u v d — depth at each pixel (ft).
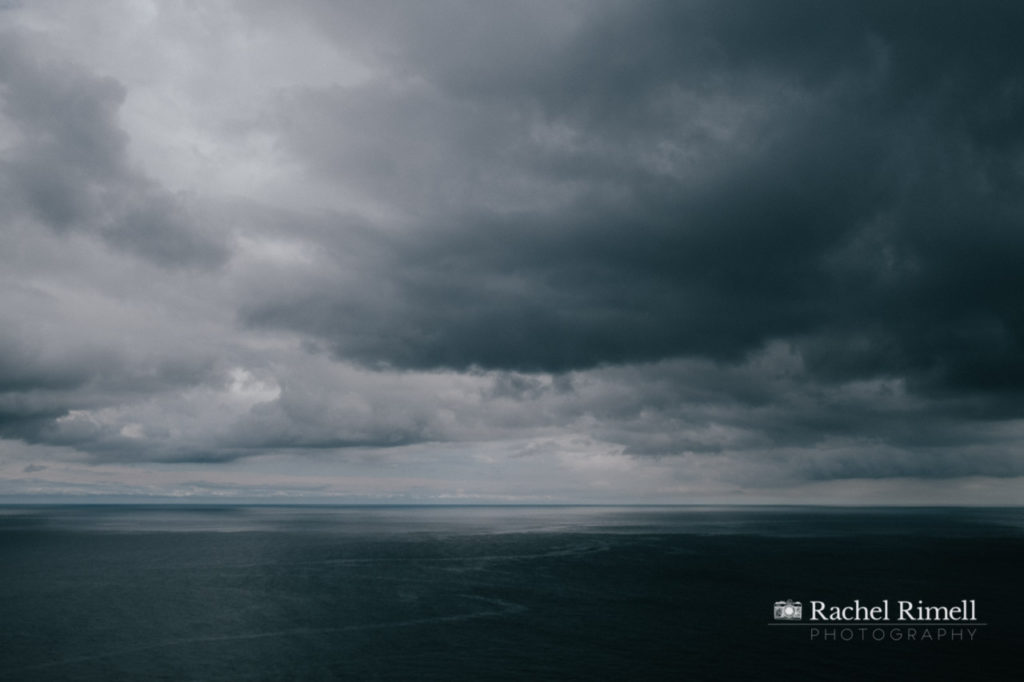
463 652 208.95
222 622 250.37
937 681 183.32
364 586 333.01
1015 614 259.80
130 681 184.44
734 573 375.25
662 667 194.39
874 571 382.01
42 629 240.94
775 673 189.47
